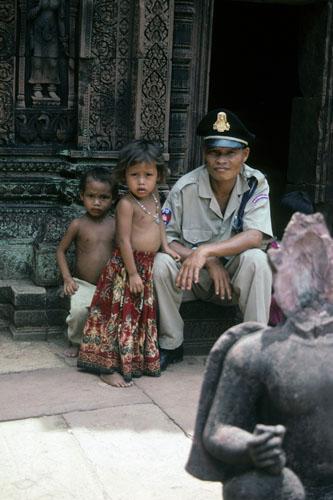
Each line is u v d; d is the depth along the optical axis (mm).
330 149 5707
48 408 3670
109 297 4086
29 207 5082
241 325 2084
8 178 5066
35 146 5137
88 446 3318
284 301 1986
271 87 8180
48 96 5125
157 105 5074
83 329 4340
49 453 3246
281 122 8117
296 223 2012
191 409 3734
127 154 4004
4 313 4816
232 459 1962
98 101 5070
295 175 5969
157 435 3441
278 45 8062
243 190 4348
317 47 5641
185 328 4512
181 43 5203
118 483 3033
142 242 4102
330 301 2016
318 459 1985
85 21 4906
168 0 4965
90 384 3998
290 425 1976
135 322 4086
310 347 1961
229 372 2012
